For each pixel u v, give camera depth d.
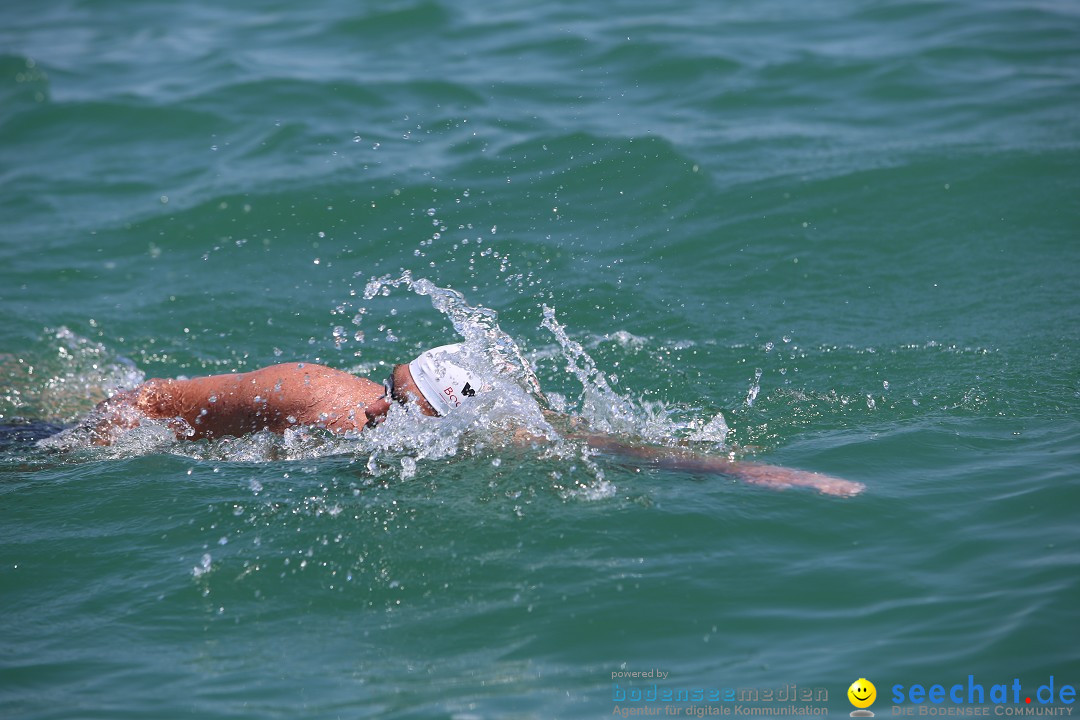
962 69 45.66
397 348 29.48
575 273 32.44
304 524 20.20
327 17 56.00
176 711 15.92
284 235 35.91
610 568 18.56
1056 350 26.48
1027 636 16.08
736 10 54.25
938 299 30.19
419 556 19.17
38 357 29.12
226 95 46.19
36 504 21.36
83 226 37.31
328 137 41.81
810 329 28.97
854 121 41.69
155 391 24.06
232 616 18.09
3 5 63.31
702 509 19.98
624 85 45.38
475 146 40.38
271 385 23.38
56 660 17.19
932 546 18.59
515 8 55.78
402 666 16.77
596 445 22.39
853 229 34.31
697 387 25.98
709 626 17.14
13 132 44.75
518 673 16.39
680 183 37.28
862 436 22.84
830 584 17.88
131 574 19.23
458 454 22.03
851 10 53.16
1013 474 20.67
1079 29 48.62
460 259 33.66
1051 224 33.72
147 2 61.91
